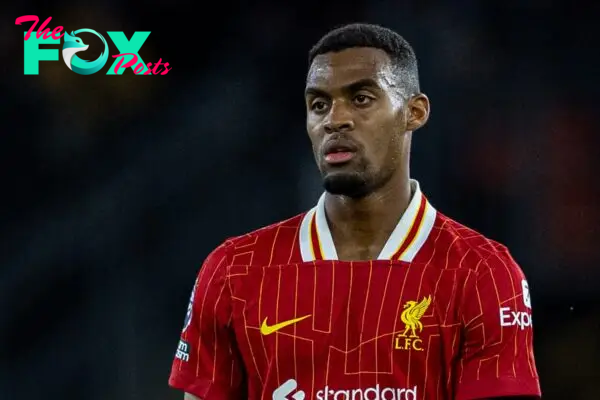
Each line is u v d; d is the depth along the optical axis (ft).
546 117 75.10
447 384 28.99
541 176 74.43
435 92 76.54
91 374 74.23
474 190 75.36
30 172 76.48
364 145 29.40
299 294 29.66
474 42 76.43
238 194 77.25
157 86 77.30
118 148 76.95
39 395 73.61
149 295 75.72
